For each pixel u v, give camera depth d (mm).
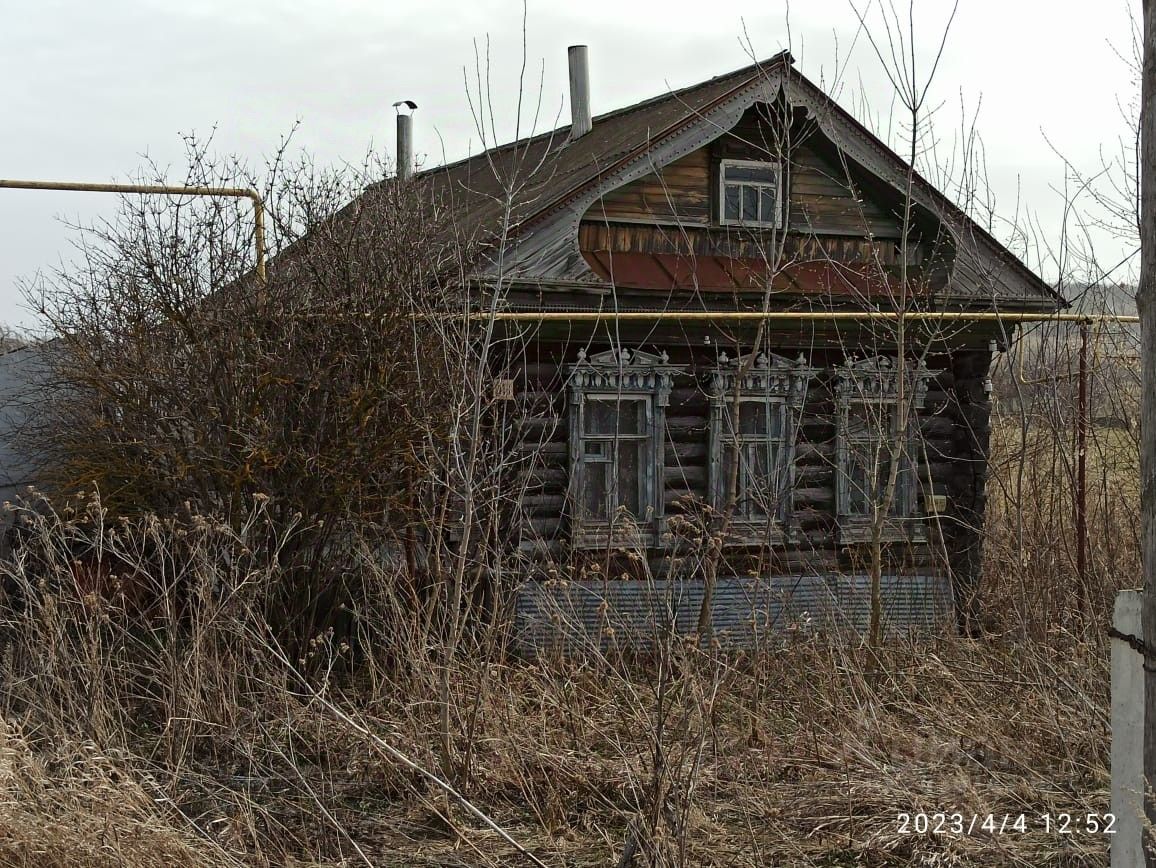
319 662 8094
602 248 10867
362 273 8672
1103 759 6773
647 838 5434
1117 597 4043
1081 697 6914
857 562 10914
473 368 8266
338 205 9219
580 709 7027
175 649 7246
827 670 7617
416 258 8820
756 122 11203
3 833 4961
